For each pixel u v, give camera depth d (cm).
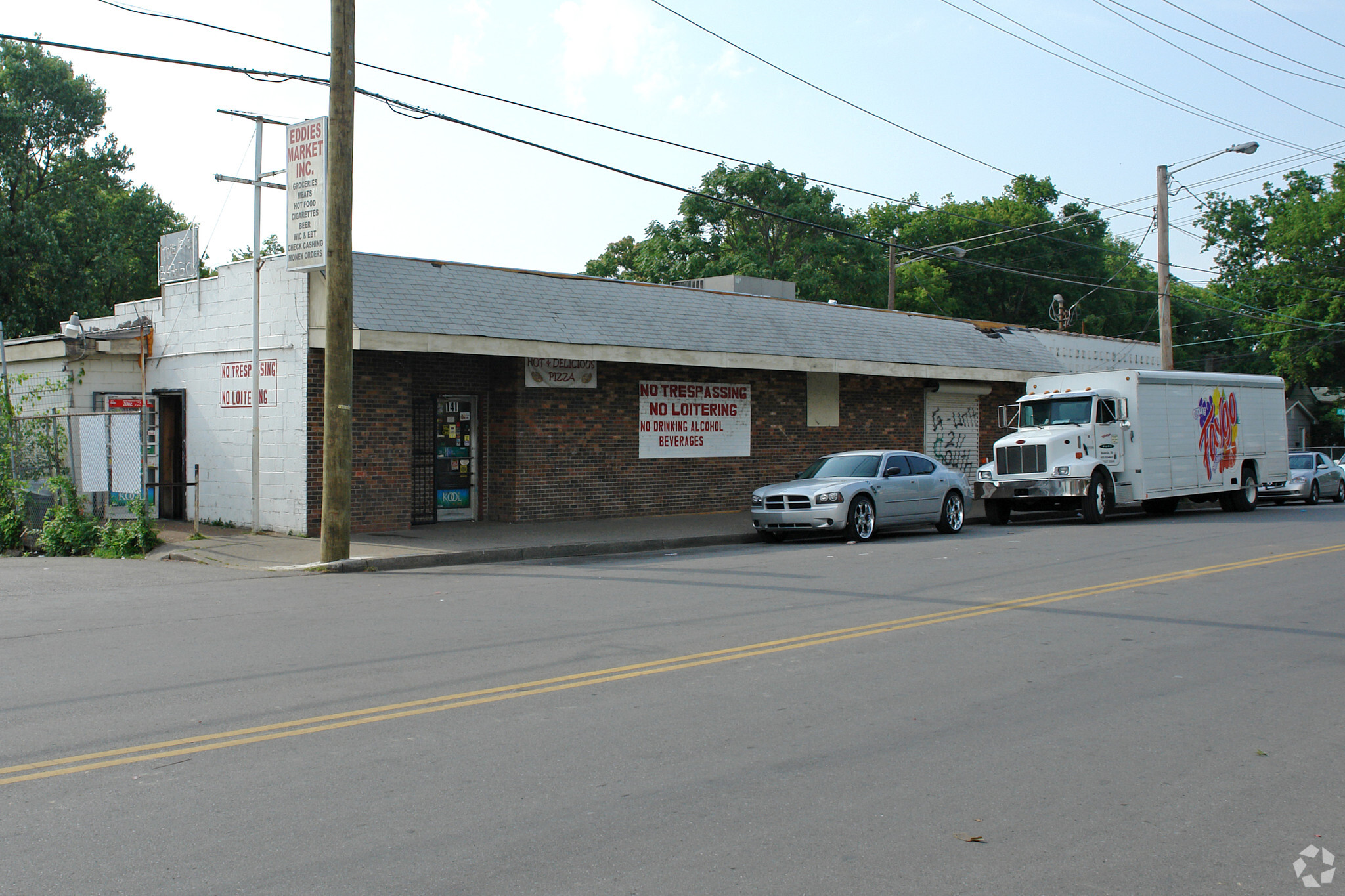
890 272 3825
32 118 3719
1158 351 3556
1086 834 468
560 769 550
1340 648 873
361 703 682
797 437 2459
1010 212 5722
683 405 2228
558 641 891
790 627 958
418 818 477
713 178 4762
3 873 416
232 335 1872
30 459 1794
